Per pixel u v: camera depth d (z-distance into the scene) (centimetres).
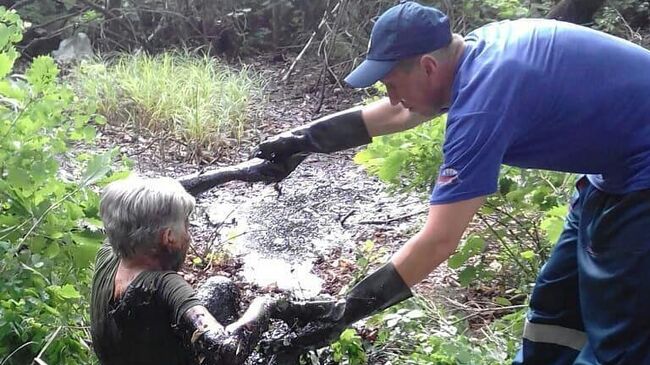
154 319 263
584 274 284
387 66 264
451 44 267
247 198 609
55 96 383
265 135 731
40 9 943
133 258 269
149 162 664
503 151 253
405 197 574
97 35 948
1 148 366
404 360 366
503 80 254
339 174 650
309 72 894
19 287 340
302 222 568
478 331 408
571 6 736
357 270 473
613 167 270
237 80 792
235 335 249
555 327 316
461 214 252
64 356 342
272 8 977
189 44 962
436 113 284
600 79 262
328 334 271
